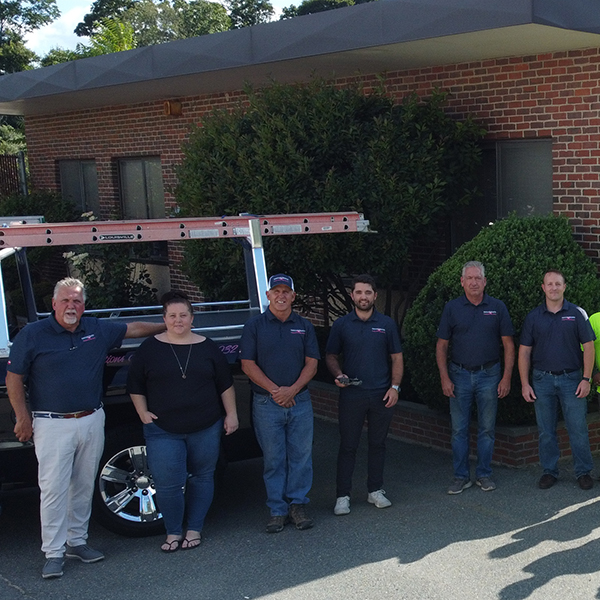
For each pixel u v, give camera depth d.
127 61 10.20
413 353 7.29
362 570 5.04
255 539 5.60
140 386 5.40
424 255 9.48
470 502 6.12
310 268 8.10
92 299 12.68
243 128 8.48
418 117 8.35
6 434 5.43
